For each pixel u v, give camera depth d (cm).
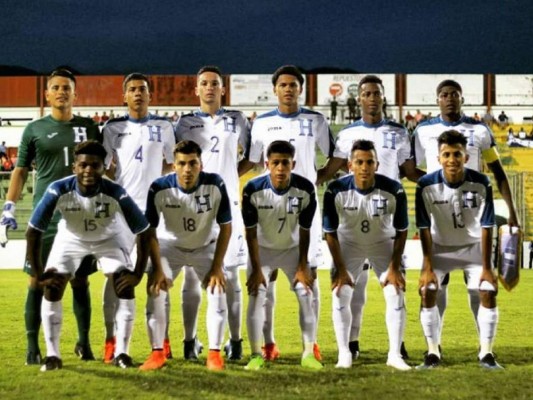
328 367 529
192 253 560
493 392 438
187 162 529
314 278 588
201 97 630
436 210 549
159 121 619
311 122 622
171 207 542
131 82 607
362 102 626
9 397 430
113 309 565
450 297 1051
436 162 611
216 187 542
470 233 552
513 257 570
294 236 557
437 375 489
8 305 966
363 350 620
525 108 3006
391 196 543
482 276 536
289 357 586
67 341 664
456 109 613
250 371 510
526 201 2242
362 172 536
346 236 560
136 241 546
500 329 742
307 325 541
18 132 3041
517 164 2809
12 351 608
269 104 3016
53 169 579
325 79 2972
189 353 579
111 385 461
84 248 534
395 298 539
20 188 586
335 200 548
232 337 584
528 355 583
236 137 630
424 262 548
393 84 3002
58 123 585
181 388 452
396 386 454
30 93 3083
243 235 621
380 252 559
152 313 529
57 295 520
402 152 630
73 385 461
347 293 541
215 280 536
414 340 675
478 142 609
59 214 575
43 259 573
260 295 540
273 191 543
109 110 3069
